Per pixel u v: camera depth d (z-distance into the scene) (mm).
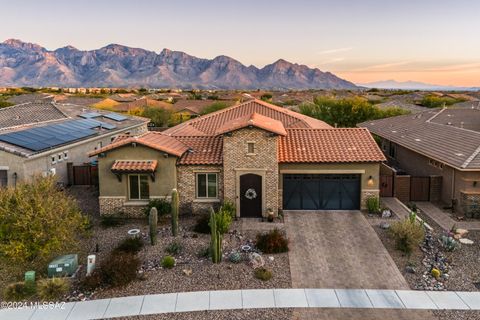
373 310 15305
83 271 18328
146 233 22562
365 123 50625
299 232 22641
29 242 17812
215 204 25469
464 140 28781
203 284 17031
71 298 16125
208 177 25438
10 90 152875
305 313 15117
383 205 26922
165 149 24469
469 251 20062
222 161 24922
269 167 24641
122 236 22234
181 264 18719
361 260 19281
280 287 16891
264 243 20203
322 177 26047
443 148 28719
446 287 16812
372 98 111875
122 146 24641
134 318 14828
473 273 17906
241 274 17844
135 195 25328
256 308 15406
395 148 38375
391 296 16203
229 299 15953
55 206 18797
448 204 27109
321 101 61938
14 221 17828
